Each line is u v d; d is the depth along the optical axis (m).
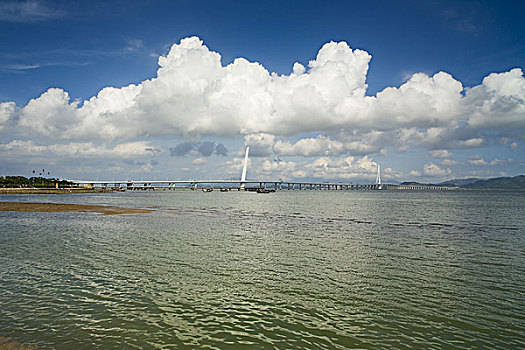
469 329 12.26
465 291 16.16
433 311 13.79
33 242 27.44
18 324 12.16
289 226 39.75
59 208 62.91
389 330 12.12
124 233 32.81
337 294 15.62
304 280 17.66
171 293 15.51
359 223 43.22
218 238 30.33
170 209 66.19
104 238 29.70
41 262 20.78
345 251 24.95
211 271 19.17
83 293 15.32
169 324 12.38
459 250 25.61
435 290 16.30
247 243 27.91
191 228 37.00
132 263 20.81
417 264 21.22
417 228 38.31
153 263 20.88
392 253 24.41
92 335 11.48
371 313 13.53
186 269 19.55
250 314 13.33
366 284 17.09
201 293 15.55
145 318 12.84
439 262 21.77
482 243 28.67
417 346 11.05
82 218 46.47
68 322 12.40
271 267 20.19
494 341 11.45
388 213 59.28
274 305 14.24
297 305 14.27
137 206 74.94
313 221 45.50
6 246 25.67
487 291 16.19
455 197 154.62
